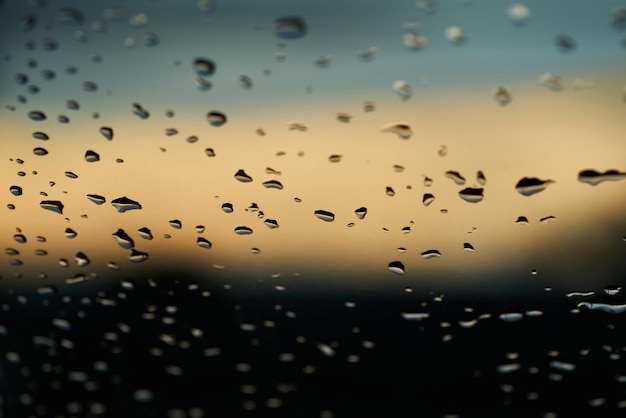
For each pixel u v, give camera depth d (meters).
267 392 0.14
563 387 0.14
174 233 0.15
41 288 0.15
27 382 0.15
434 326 0.14
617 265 0.15
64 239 0.15
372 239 0.15
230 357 0.15
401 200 0.15
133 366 0.15
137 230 0.15
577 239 0.15
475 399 0.14
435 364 0.14
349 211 0.15
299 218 0.15
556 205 0.15
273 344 0.15
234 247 0.15
